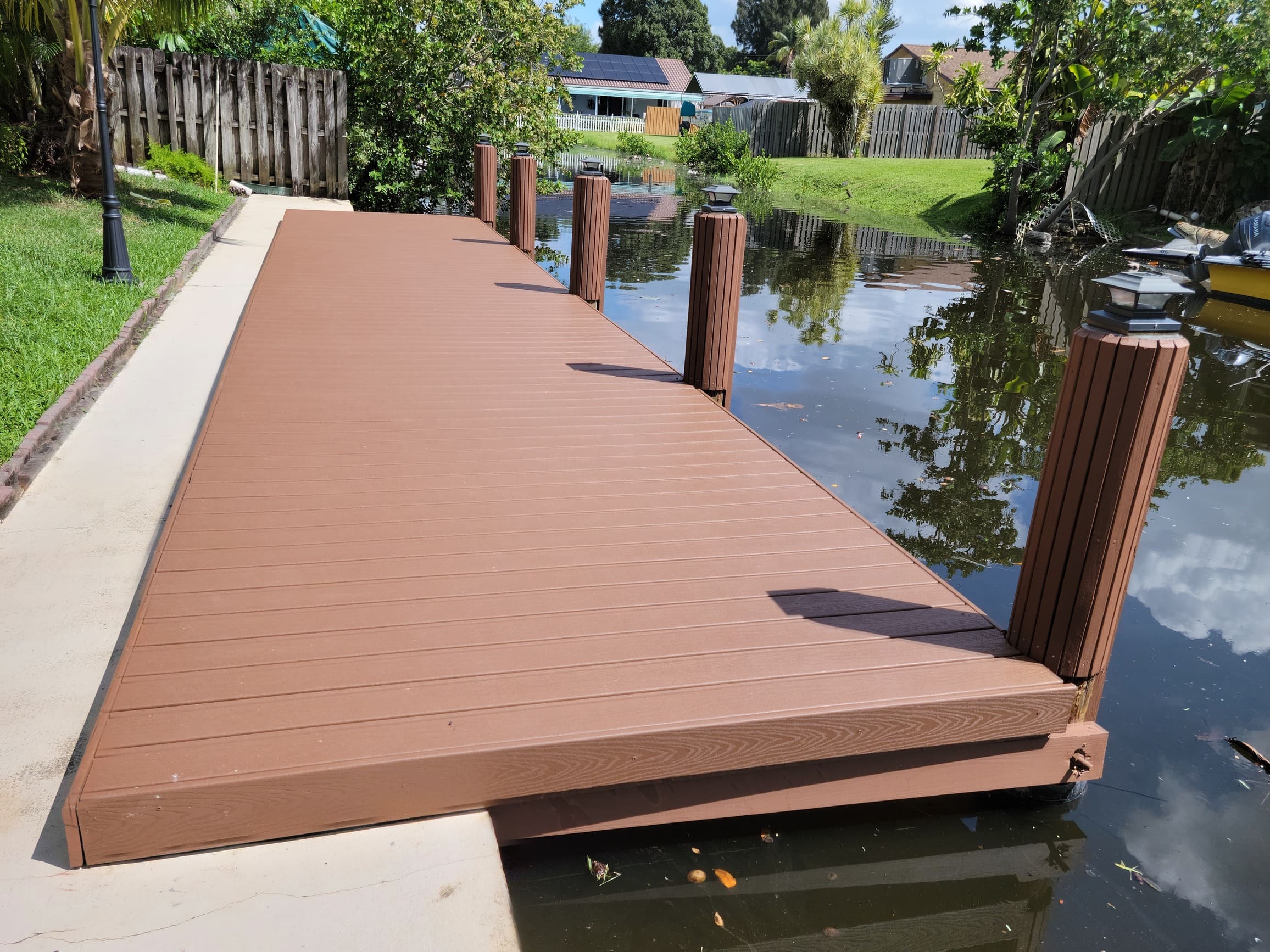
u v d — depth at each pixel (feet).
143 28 33.68
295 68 43.93
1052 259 44.09
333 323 19.33
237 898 5.65
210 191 39.63
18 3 27.66
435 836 6.29
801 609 8.54
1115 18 46.03
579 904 6.72
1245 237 34.55
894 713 7.13
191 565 8.68
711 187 14.93
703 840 7.51
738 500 11.09
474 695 6.93
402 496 10.62
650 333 24.94
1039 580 7.77
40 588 8.88
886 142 95.86
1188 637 11.00
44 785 6.35
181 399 14.64
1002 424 18.31
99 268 20.86
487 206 37.96
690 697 7.06
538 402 14.58
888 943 6.52
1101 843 7.70
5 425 12.32
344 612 7.98
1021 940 6.61
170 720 6.44
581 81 176.65
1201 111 49.42
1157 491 15.46
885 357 23.72
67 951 5.17
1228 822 7.98
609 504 10.75
